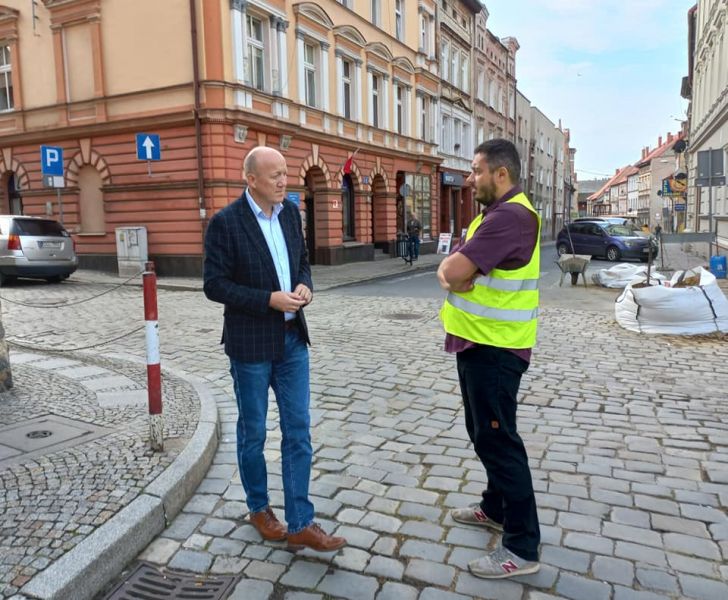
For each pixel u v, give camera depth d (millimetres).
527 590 2568
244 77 15977
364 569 2730
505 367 2600
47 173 15734
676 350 7031
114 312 10500
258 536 3021
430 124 27969
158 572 2729
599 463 3836
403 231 24312
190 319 9781
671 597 2510
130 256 15773
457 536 2998
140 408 4621
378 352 7129
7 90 18938
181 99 15578
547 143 59625
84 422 4258
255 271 2770
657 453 3994
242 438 2961
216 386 5789
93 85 16953
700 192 25828
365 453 4055
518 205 2570
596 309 10344
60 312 10453
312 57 19578
